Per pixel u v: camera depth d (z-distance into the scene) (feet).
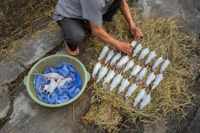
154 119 7.19
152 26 9.69
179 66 8.53
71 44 7.73
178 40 9.37
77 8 6.57
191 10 10.79
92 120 7.15
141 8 10.89
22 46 8.98
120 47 7.82
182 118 7.18
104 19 8.52
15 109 7.23
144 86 7.92
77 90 7.39
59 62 8.06
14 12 10.24
